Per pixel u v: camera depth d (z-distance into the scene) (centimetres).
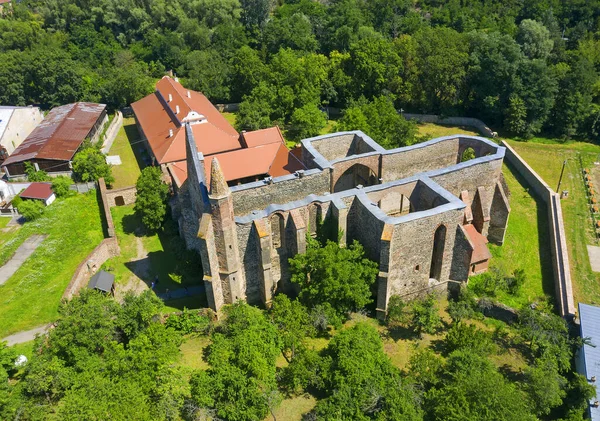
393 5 14212
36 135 10050
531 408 4031
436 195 5566
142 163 9700
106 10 15412
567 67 10569
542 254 6456
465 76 10969
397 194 6391
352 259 5231
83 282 6084
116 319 4841
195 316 5247
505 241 6669
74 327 4528
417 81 11162
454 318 5228
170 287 6100
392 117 8706
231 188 5609
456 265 5588
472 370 4200
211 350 4728
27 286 6188
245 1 15212
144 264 6562
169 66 13862
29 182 8638
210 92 12144
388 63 11138
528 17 13350
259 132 8388
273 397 4141
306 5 15075
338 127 8562
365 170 7031
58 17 15938
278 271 5684
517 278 5694
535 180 7919
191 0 15150
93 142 10488
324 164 6134
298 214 5322
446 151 6981
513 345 5019
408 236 5128
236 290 5447
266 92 10594
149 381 4156
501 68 10288
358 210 5541
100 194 8394
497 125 10869
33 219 7762
